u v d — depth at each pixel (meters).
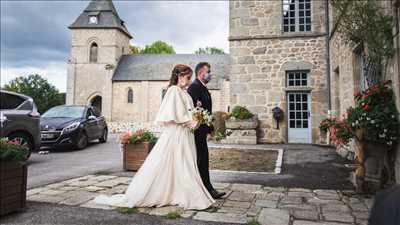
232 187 4.51
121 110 32.88
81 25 34.94
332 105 10.10
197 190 3.45
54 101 45.97
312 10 10.91
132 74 33.41
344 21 5.68
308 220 3.06
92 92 34.38
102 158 7.68
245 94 11.13
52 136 8.71
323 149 8.73
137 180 3.52
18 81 45.88
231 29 11.36
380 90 4.50
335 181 4.96
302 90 10.77
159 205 3.46
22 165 3.29
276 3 11.10
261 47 11.11
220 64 33.25
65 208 3.38
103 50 34.69
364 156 4.24
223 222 2.97
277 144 10.34
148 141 5.86
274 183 4.81
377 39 4.88
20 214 3.16
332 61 10.03
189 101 3.68
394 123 4.27
